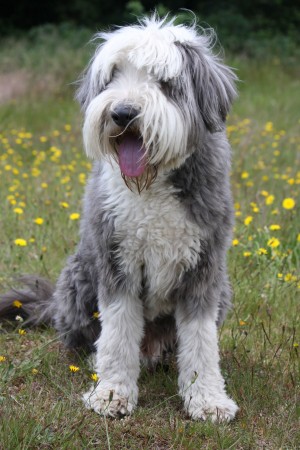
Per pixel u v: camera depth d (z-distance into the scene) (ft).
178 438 13.96
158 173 14.56
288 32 74.59
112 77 14.88
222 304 16.74
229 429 14.47
